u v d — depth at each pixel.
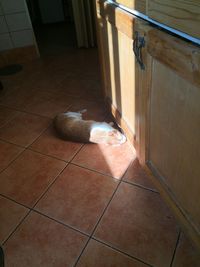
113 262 1.00
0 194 1.33
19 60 2.97
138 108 1.14
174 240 1.05
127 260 1.00
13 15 2.70
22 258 1.04
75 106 2.02
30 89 2.35
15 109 2.05
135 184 1.30
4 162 1.53
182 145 0.83
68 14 4.32
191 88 0.67
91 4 2.79
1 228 1.16
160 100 0.89
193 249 1.01
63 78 2.48
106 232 1.11
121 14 1.02
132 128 1.35
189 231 0.96
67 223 1.16
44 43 3.47
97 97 2.11
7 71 2.75
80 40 3.12
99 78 2.41
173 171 0.96
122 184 1.31
